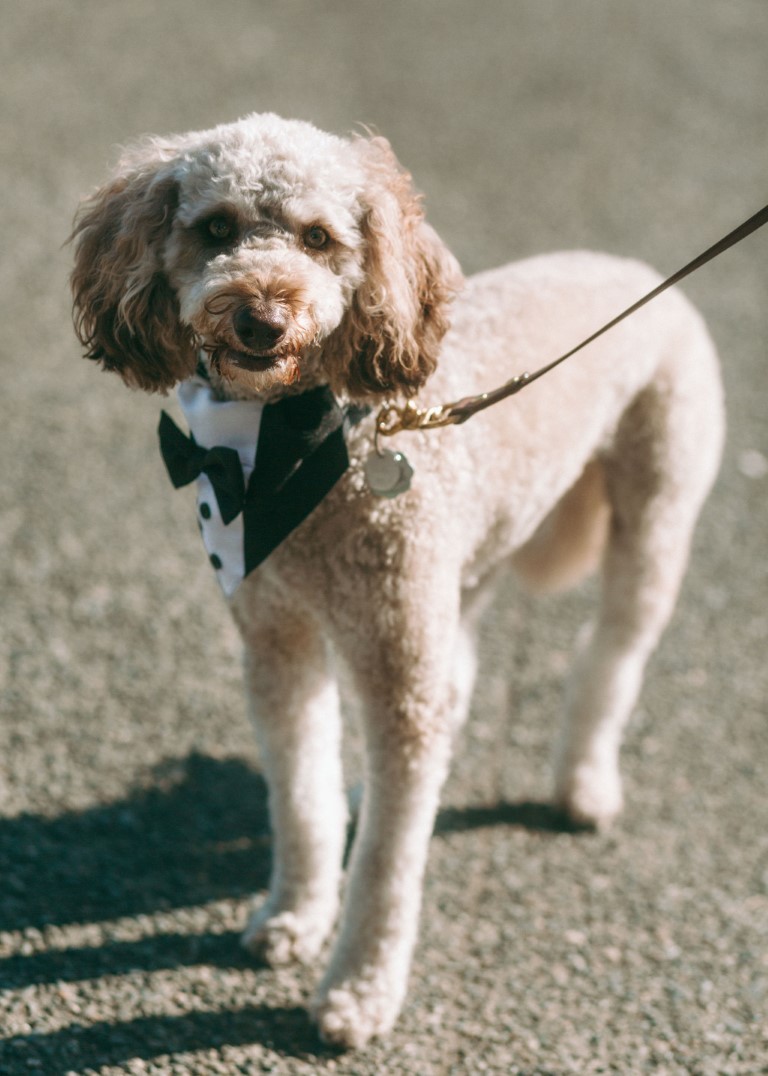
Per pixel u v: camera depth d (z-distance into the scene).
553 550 3.80
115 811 3.49
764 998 3.01
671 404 3.59
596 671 3.73
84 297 2.72
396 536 2.70
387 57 11.12
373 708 2.81
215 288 2.37
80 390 5.84
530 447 3.13
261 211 2.50
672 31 12.54
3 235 7.23
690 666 4.38
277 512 2.63
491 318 3.19
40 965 2.93
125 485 5.14
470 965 3.09
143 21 11.46
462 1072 2.75
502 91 10.53
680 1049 2.84
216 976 2.99
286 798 3.07
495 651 4.43
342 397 2.71
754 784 3.84
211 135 2.59
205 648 4.22
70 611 4.32
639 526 3.68
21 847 3.31
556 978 3.05
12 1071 2.59
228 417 2.69
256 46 11.02
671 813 3.71
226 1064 2.71
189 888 3.28
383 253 2.60
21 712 3.79
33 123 8.84
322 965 3.09
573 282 3.46
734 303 7.18
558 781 3.71
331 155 2.60
